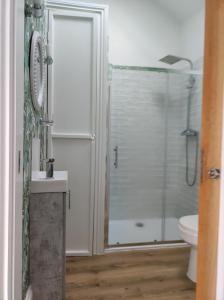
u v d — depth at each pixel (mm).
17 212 949
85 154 2469
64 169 2451
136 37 3045
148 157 3113
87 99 2457
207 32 1333
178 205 3152
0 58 853
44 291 1606
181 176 3127
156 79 3043
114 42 2994
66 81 2426
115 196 3051
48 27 2350
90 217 2482
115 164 3031
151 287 1947
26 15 1404
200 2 2680
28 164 1535
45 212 1569
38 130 1982
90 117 2463
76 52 2420
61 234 1591
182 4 2857
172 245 2652
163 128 3123
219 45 1286
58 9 2348
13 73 870
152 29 3080
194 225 1977
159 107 3088
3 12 844
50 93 2385
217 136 1320
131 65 3049
